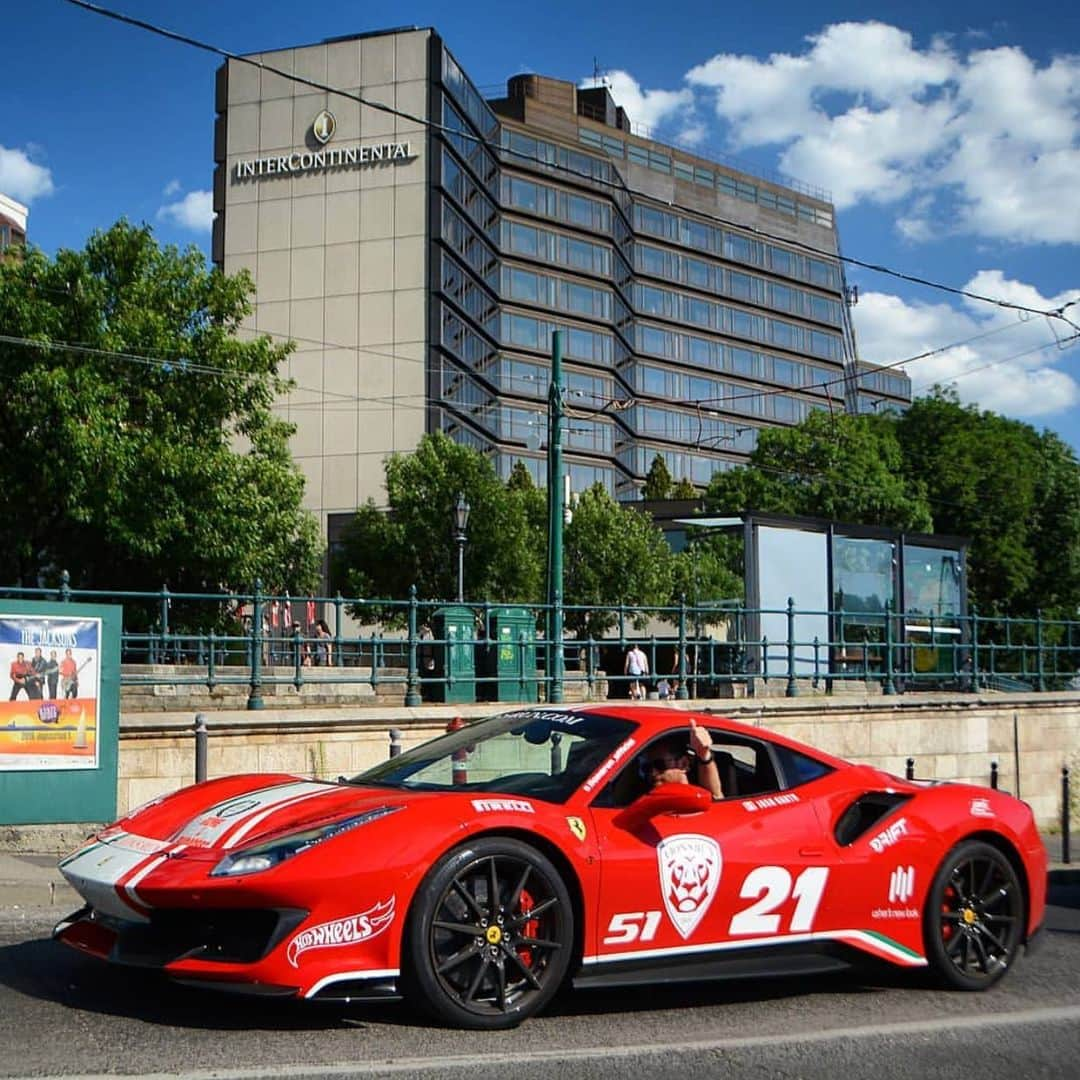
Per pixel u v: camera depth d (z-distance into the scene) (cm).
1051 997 666
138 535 2288
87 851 568
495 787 584
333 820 525
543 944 536
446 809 532
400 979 514
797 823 621
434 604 1483
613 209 8494
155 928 524
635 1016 579
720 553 2241
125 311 2381
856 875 628
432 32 6234
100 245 2430
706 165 9900
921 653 2425
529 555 4341
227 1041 496
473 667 1792
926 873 654
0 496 2309
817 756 662
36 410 2283
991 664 2111
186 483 2338
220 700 1461
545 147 8106
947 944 664
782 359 10238
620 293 8750
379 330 6119
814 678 1825
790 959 613
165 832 562
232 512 2380
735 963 595
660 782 600
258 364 2486
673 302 9431
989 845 681
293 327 6181
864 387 11619
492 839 532
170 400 2414
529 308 7875
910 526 4666
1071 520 4756
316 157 6256
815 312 10562
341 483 6059
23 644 1042
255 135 6334
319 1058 476
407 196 6153
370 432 6069
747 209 10094
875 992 657
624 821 568
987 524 4722
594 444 8162
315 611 2719
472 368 6781
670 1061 500
